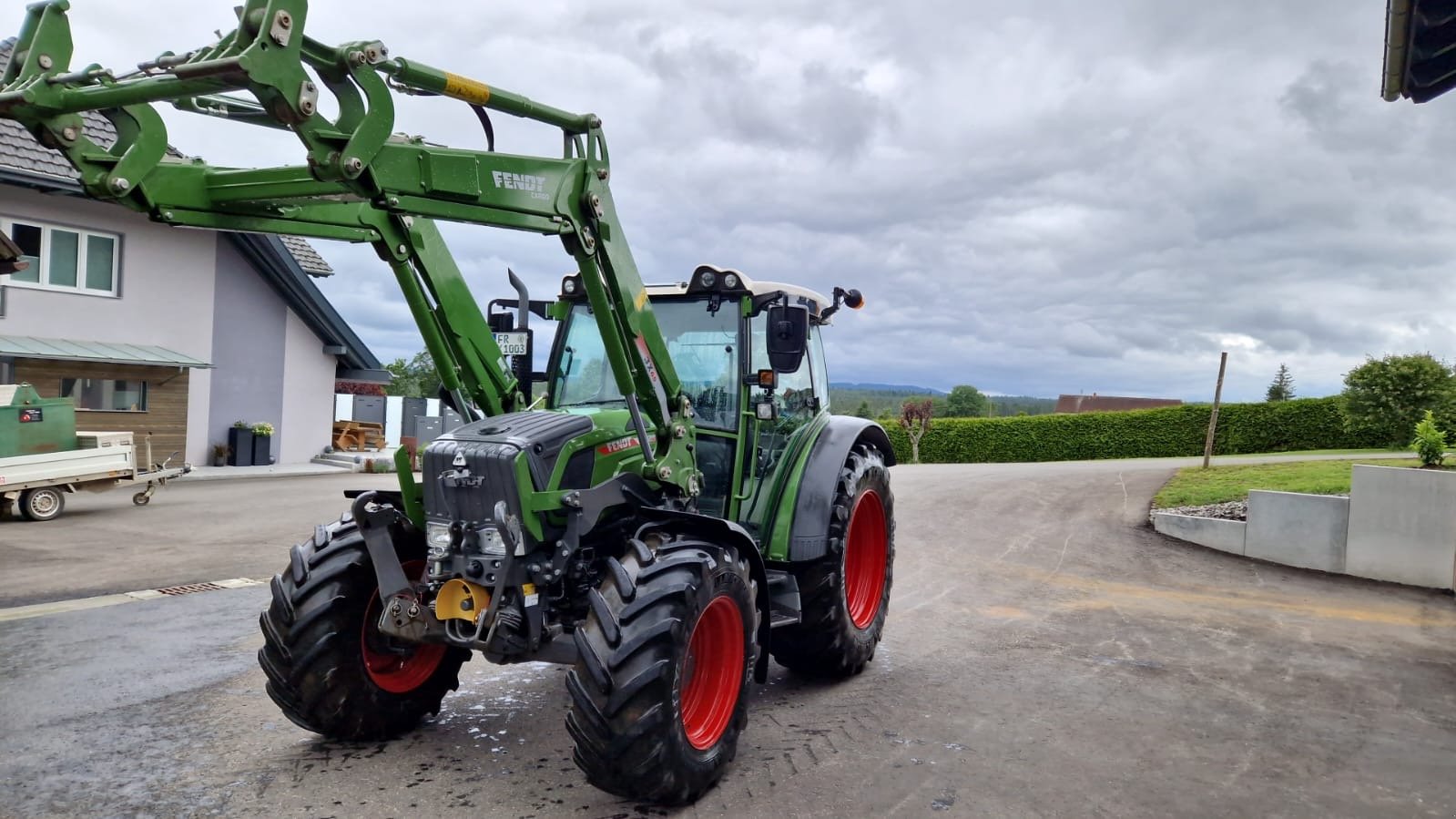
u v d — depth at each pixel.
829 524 5.25
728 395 5.17
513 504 3.69
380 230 3.85
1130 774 4.09
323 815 3.53
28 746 4.20
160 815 3.50
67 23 3.02
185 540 10.11
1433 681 5.62
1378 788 3.99
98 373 16.34
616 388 5.02
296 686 4.05
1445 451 11.47
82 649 5.82
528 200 3.76
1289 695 5.30
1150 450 24.39
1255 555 10.00
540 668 5.64
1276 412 22.50
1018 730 4.65
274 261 18.88
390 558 3.98
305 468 18.88
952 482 16.83
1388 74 5.80
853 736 4.54
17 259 9.02
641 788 3.53
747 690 4.08
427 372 39.41
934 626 6.94
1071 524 12.14
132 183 3.19
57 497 11.69
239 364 18.94
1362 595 8.34
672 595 3.61
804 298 5.78
